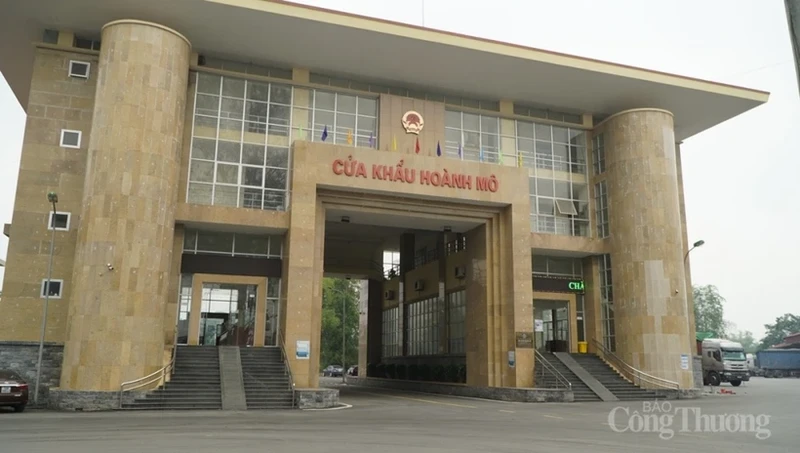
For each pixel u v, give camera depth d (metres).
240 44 28.92
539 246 34.25
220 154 29.55
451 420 18.33
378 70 31.42
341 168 29.22
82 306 23.17
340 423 16.91
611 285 34.84
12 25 27.12
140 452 10.72
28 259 25.67
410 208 31.31
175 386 23.64
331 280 78.00
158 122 25.27
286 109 31.11
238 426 15.73
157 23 26.83
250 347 27.41
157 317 24.27
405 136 32.50
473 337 33.44
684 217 39.31
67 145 26.91
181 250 28.28
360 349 52.00
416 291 43.31
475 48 29.44
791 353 72.44
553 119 36.34
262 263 29.47
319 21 27.17
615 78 32.19
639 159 33.91
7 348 24.75
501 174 32.12
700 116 36.66
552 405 25.72
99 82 25.47
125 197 24.05
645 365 31.86
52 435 13.36
